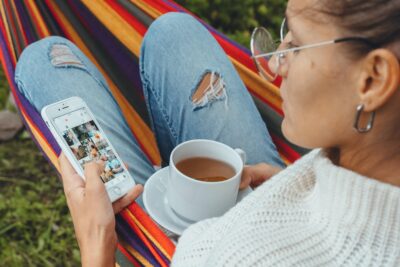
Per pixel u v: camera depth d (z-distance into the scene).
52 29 1.59
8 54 1.42
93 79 1.35
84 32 1.60
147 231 1.01
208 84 1.28
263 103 1.43
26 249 1.76
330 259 0.65
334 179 0.64
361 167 0.66
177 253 0.85
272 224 0.72
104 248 0.98
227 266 0.67
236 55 1.47
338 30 0.59
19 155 2.08
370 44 0.57
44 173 2.03
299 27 0.62
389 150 0.63
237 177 1.00
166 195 1.10
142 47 1.35
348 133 0.64
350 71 0.59
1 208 1.86
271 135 1.44
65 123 1.10
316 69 0.62
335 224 0.65
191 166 1.06
